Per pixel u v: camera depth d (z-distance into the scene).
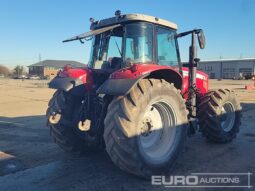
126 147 4.15
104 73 5.35
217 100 6.28
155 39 5.36
